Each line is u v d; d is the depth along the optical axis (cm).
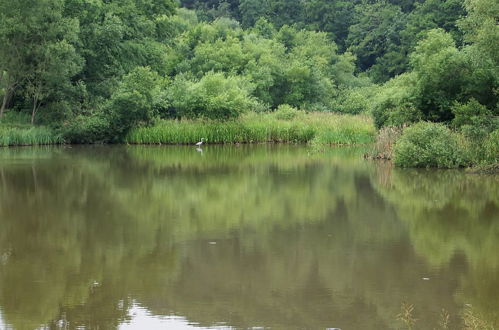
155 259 1030
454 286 884
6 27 3278
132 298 847
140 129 3625
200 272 959
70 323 755
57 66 3416
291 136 3738
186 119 3850
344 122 3712
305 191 1752
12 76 3522
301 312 789
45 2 3353
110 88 3906
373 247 1105
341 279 921
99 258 1035
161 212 1436
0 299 838
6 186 1822
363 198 1630
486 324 736
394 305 811
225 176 2077
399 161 2339
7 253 1068
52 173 2134
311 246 1117
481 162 2166
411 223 1309
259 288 884
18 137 3394
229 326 746
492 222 1310
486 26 2142
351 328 732
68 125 3556
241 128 3700
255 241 1154
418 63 2692
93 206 1507
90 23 3975
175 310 798
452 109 2434
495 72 2362
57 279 922
